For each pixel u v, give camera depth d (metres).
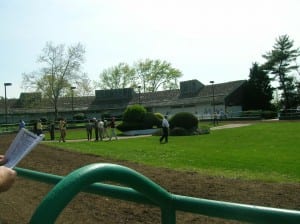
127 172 1.92
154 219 7.65
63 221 7.33
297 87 88.06
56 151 22.75
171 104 97.69
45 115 99.88
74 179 1.72
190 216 7.32
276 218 1.79
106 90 107.62
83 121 75.94
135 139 36.34
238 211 1.92
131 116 47.38
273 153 19.22
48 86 80.94
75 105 104.62
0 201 8.85
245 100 89.06
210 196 9.30
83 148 26.14
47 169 14.74
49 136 47.66
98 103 106.00
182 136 37.59
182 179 11.61
